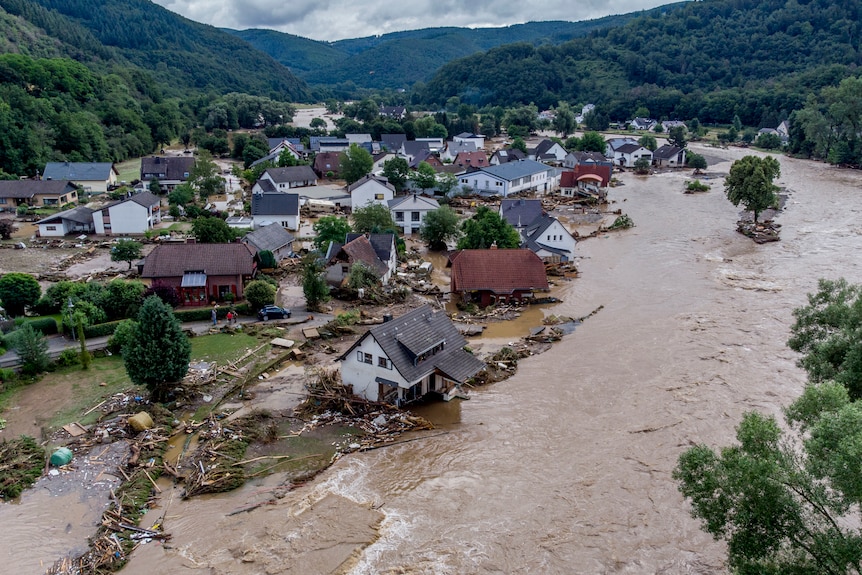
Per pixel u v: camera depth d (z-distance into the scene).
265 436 37.41
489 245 68.31
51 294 54.84
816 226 86.31
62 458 34.53
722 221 91.56
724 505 20.78
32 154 118.19
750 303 58.47
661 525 30.11
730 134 184.88
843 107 133.00
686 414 39.69
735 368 45.66
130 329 42.69
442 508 31.48
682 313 56.66
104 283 63.12
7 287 53.16
